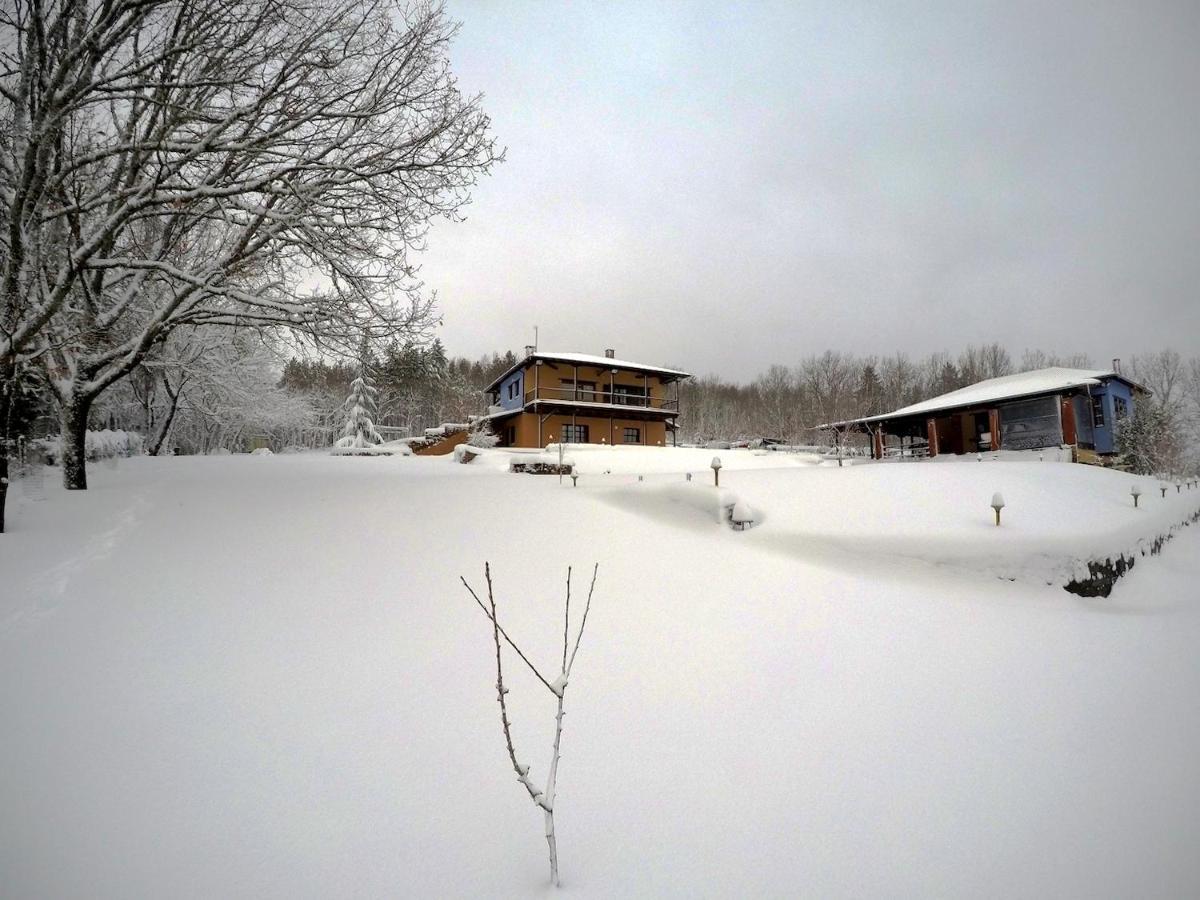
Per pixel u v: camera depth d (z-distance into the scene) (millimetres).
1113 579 6836
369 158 7488
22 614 3678
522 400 30688
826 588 5445
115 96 6434
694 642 4016
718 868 1987
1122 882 1921
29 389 8492
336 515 6523
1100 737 2963
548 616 4281
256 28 6547
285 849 2039
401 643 3713
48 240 7336
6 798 2217
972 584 6160
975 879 1941
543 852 2064
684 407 65188
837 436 33469
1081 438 21656
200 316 8180
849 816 2277
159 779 2383
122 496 6922
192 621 3822
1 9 5859
